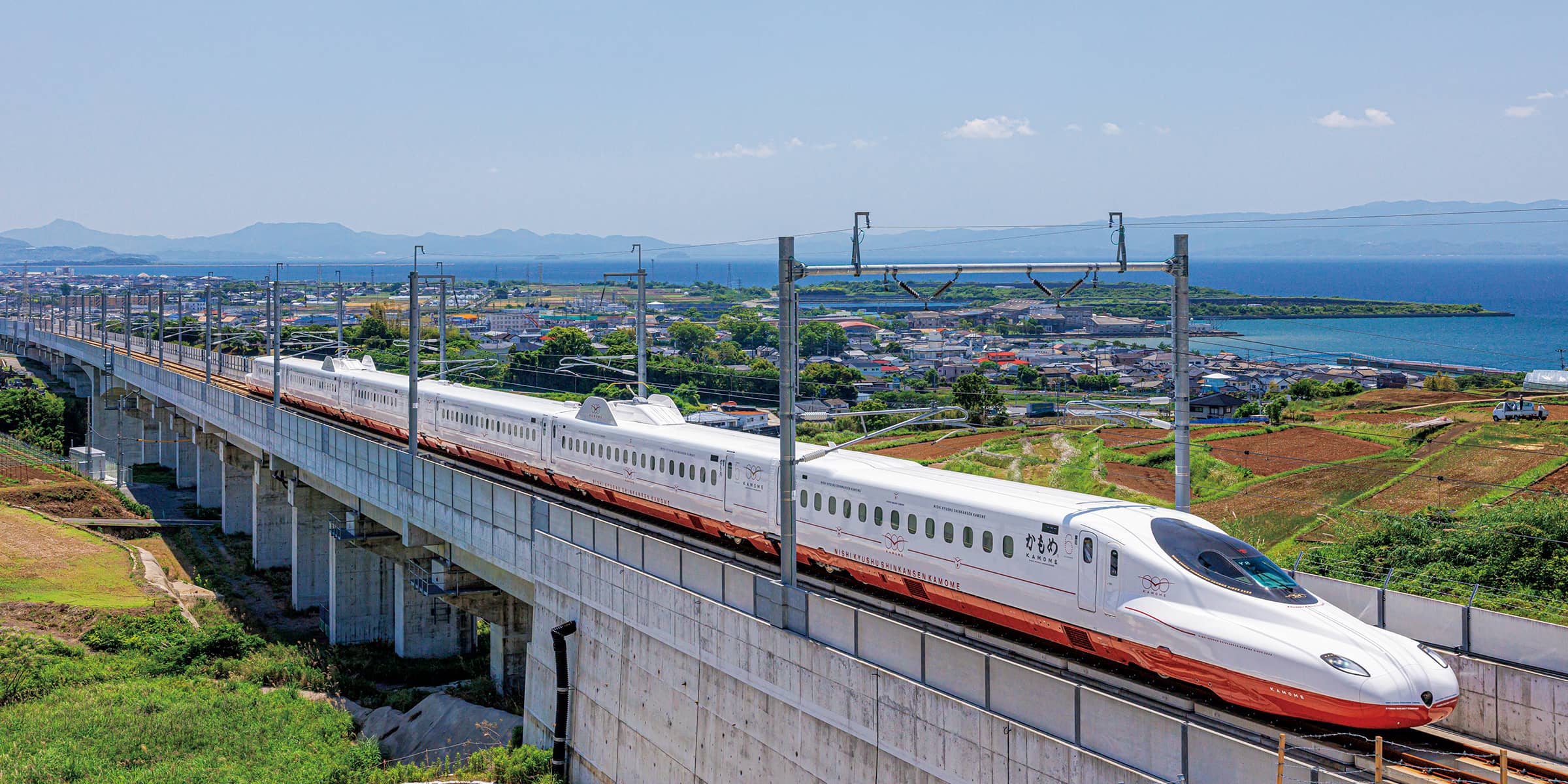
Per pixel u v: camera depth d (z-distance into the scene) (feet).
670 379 414.82
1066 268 86.69
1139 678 80.18
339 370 254.47
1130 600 76.54
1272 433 238.89
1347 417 259.60
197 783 135.74
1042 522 83.35
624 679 118.52
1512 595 120.37
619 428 142.72
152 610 214.28
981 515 88.84
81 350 440.04
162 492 367.25
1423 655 67.51
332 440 202.08
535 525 135.64
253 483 274.36
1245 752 63.72
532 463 165.89
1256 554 74.64
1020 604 85.61
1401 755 67.46
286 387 281.54
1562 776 68.64
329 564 233.14
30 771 136.77
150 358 412.77
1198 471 204.64
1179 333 88.79
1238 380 382.22
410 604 203.00
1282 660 67.46
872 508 100.32
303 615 238.07
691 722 107.76
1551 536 130.72
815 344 605.31
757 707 98.94
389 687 192.34
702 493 124.36
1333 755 66.74
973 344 583.17
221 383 331.36
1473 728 76.79
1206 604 72.59
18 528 266.16
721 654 103.09
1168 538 76.69
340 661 199.00
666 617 111.04
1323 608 70.44
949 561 91.81
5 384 533.14
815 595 92.53
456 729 159.53
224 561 278.67
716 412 280.10
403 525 174.91
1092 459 220.43
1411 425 234.99
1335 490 185.47
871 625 87.25
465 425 188.85
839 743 90.17
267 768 143.54
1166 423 93.04
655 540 113.39
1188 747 66.44
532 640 138.41
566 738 128.88
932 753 81.66
